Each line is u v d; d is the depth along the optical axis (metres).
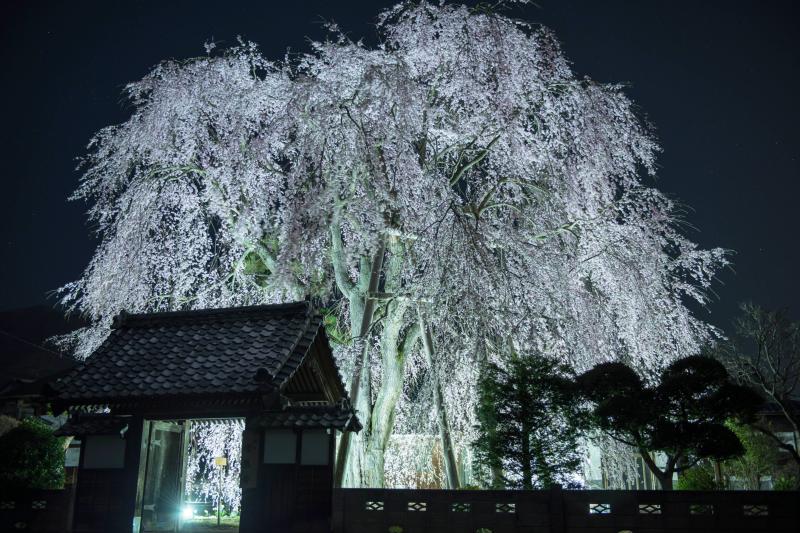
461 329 13.03
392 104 14.00
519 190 15.88
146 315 10.55
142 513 8.91
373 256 15.35
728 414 9.88
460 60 14.92
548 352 13.58
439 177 14.14
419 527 8.80
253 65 16.59
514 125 14.34
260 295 16.11
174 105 15.02
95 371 9.35
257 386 8.38
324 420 8.61
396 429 16.59
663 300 14.97
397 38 15.70
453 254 12.95
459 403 14.34
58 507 9.38
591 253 15.56
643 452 10.44
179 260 15.70
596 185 15.02
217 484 14.64
